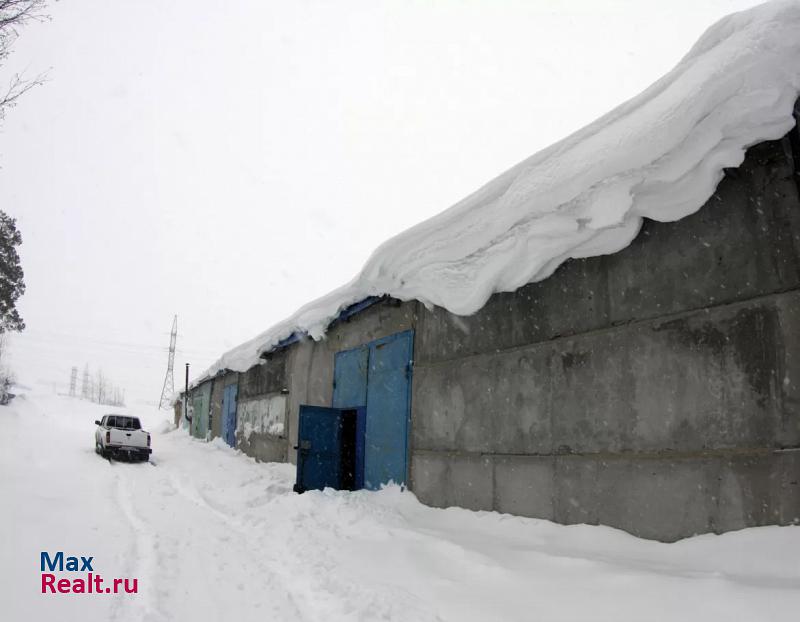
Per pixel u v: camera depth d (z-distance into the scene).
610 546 4.92
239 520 7.87
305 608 4.29
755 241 4.30
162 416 56.50
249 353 16.86
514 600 4.10
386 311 9.73
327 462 9.89
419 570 4.99
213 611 4.15
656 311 5.00
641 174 4.40
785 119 3.93
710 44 4.03
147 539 6.20
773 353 4.09
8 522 5.93
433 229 6.74
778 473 3.96
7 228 37.34
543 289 6.33
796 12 3.60
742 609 3.21
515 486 6.37
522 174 5.46
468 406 7.32
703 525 4.38
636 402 5.06
